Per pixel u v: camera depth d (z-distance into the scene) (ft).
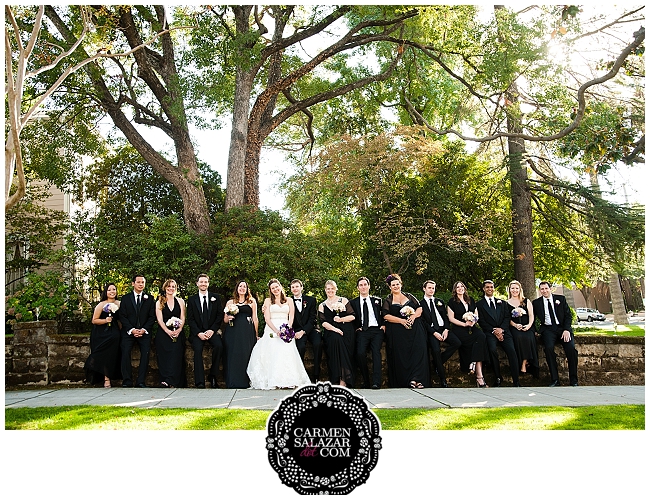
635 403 22.97
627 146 39.47
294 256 43.42
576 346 32.94
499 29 45.03
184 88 45.01
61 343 32.53
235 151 48.83
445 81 61.26
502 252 51.29
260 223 45.50
